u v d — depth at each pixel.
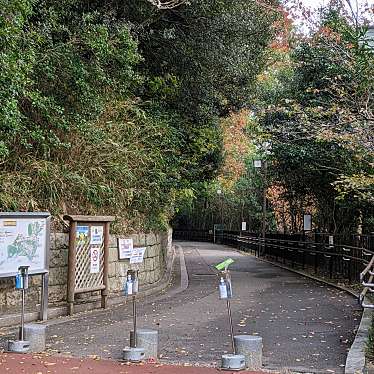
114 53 11.64
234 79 17.61
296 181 19.06
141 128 15.08
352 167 14.70
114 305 11.40
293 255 21.66
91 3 12.60
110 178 12.84
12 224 8.69
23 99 10.44
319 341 7.90
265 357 6.93
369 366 6.29
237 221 44.69
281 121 16.45
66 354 6.98
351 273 15.02
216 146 20.92
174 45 14.98
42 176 10.91
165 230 17.70
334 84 12.59
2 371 6.04
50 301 10.17
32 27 10.38
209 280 17.25
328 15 14.38
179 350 7.29
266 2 16.69
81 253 10.38
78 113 11.60
